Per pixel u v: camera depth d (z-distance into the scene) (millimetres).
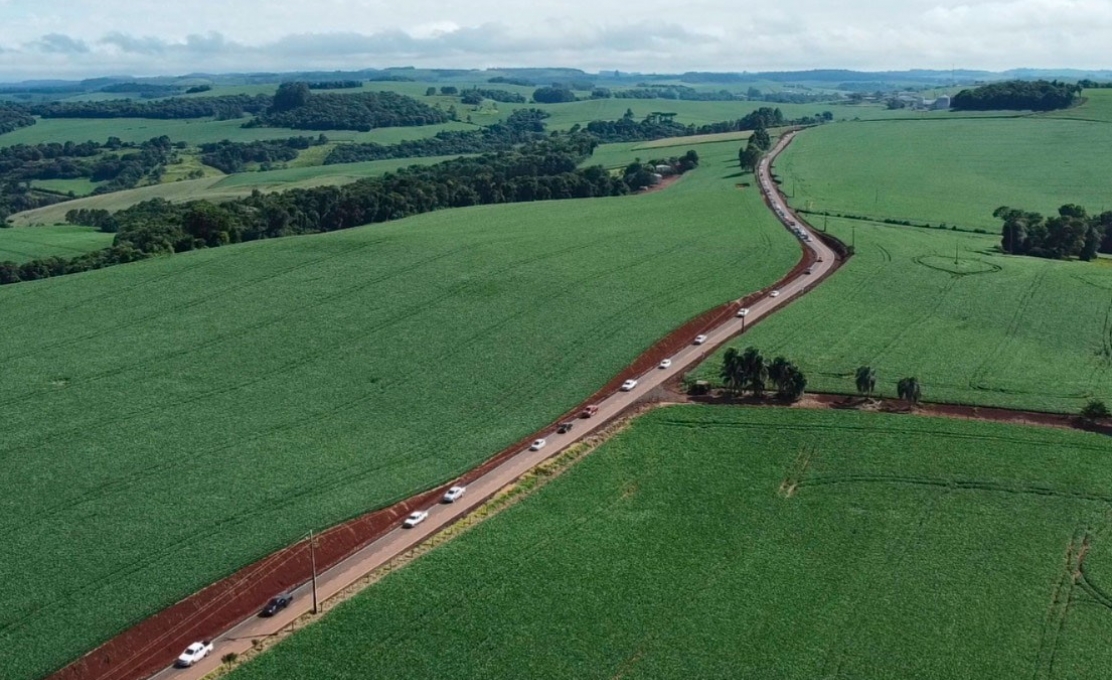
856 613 66312
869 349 113375
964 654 62219
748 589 68875
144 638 64625
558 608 66250
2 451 85375
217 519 77188
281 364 106375
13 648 62875
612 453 88750
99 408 94188
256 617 66500
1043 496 80938
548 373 107812
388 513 79375
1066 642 63344
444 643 62594
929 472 84812
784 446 89750
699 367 108125
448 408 99062
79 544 73438
